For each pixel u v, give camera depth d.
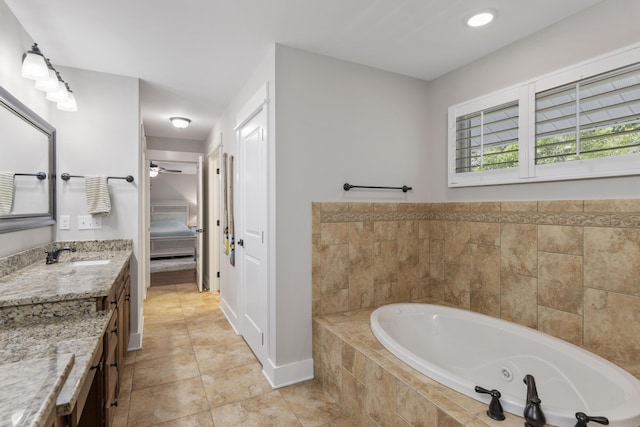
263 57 2.46
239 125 3.02
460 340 2.25
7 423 0.56
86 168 2.61
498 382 2.00
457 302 2.67
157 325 3.39
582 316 1.89
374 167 2.65
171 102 3.46
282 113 2.26
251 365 2.55
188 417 1.93
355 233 2.56
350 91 2.54
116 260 2.25
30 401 0.65
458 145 2.70
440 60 2.54
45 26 2.02
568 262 1.96
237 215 3.22
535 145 2.13
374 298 2.65
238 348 2.85
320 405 2.05
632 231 1.70
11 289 1.46
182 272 6.00
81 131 2.60
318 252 2.41
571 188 1.97
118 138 2.71
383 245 2.70
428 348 2.36
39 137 2.19
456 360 2.23
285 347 2.29
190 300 4.28
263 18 1.96
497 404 1.28
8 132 1.79
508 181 2.29
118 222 2.71
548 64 2.07
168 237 6.91
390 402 1.61
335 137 2.47
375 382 1.72
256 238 2.64
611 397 1.44
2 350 0.99
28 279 1.66
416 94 2.87
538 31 2.12
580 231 1.91
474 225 2.54
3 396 0.67
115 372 1.74
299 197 2.33
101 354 1.34
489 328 2.12
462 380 1.45
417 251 2.87
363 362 1.81
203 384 2.28
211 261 4.70
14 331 1.20
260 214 2.54
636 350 1.68
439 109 2.85
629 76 1.72
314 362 2.37
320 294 2.42
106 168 2.67
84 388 1.05
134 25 2.02
